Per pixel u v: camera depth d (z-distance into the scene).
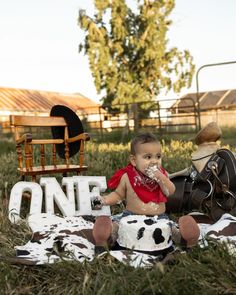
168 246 3.32
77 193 4.85
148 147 3.44
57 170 5.15
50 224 4.02
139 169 3.48
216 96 31.67
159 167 3.51
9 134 22.30
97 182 5.03
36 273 3.08
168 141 13.52
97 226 3.25
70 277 2.91
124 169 3.59
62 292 2.82
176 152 8.45
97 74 24.64
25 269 3.10
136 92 24.73
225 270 2.81
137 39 24.80
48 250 3.34
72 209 4.70
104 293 2.62
